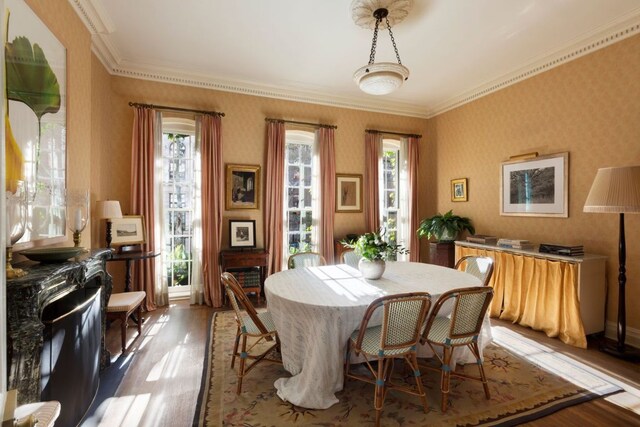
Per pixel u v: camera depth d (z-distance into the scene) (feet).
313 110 16.01
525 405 6.72
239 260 13.60
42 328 4.54
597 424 6.16
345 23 10.11
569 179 11.39
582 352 9.20
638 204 8.04
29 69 5.82
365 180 16.90
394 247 8.66
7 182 5.06
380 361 6.12
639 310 9.64
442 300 6.51
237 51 11.92
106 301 8.17
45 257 5.57
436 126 17.81
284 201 15.30
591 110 10.71
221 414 6.39
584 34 10.53
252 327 7.68
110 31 10.25
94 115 11.00
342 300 6.87
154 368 8.21
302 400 6.56
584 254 10.62
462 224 15.17
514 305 11.55
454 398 6.97
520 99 13.16
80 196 7.28
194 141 14.05
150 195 12.93
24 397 4.35
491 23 10.00
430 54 12.00
